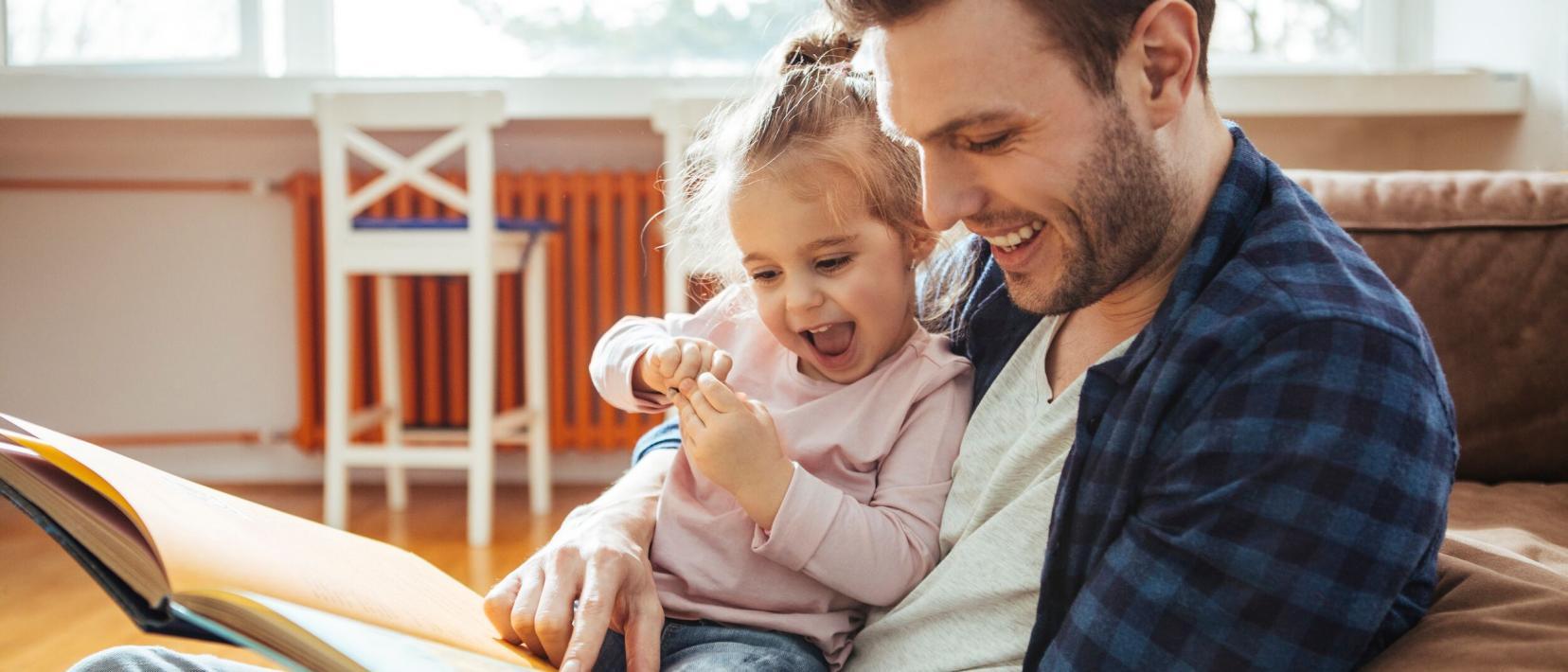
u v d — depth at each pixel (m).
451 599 0.76
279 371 3.48
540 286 3.04
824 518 0.78
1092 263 0.67
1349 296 0.64
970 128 0.64
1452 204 1.40
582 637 0.70
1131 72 0.65
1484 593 0.74
